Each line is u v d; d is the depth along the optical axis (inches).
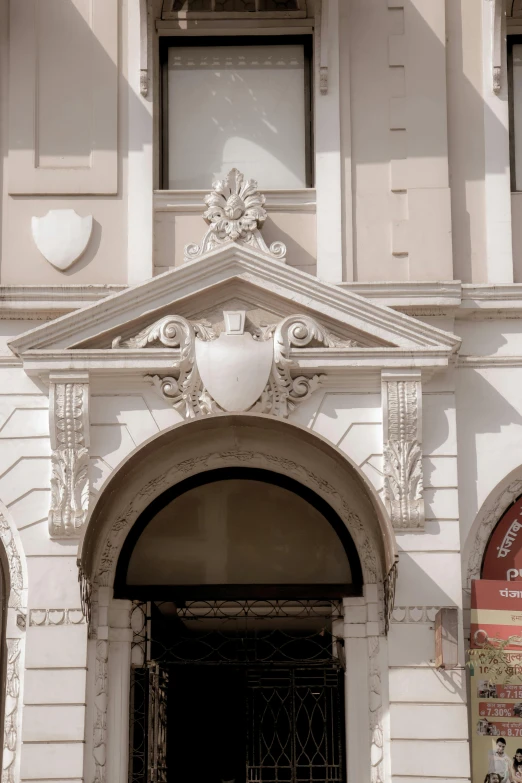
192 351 492.1
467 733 465.7
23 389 502.9
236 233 509.7
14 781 468.4
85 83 532.7
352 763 482.3
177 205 523.8
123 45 537.3
